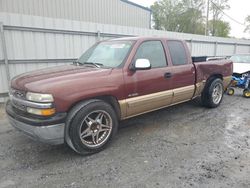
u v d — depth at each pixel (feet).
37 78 10.78
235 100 23.11
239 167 10.16
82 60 14.79
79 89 10.37
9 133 14.02
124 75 12.13
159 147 12.13
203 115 17.70
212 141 12.92
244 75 25.88
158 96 13.96
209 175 9.52
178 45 15.90
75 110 10.40
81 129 10.81
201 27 134.82
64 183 8.99
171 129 14.75
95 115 11.36
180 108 19.54
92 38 27.22
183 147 12.14
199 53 45.80
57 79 10.37
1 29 20.35
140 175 9.53
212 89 18.63
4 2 30.45
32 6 33.50
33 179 9.25
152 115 17.57
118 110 12.30
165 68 14.33
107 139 11.81
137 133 14.05
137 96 12.87
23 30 21.85
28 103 9.91
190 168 10.07
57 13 36.91
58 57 24.77
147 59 12.96
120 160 10.77
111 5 46.78
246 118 17.12
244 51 61.11
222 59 20.35
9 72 21.65
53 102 9.68
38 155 11.23
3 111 18.90
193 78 16.52
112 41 14.79
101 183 8.99
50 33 23.73
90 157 11.07
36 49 23.04
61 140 10.30
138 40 13.47
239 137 13.52
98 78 11.16
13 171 9.82
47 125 9.68
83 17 41.19
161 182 9.05
